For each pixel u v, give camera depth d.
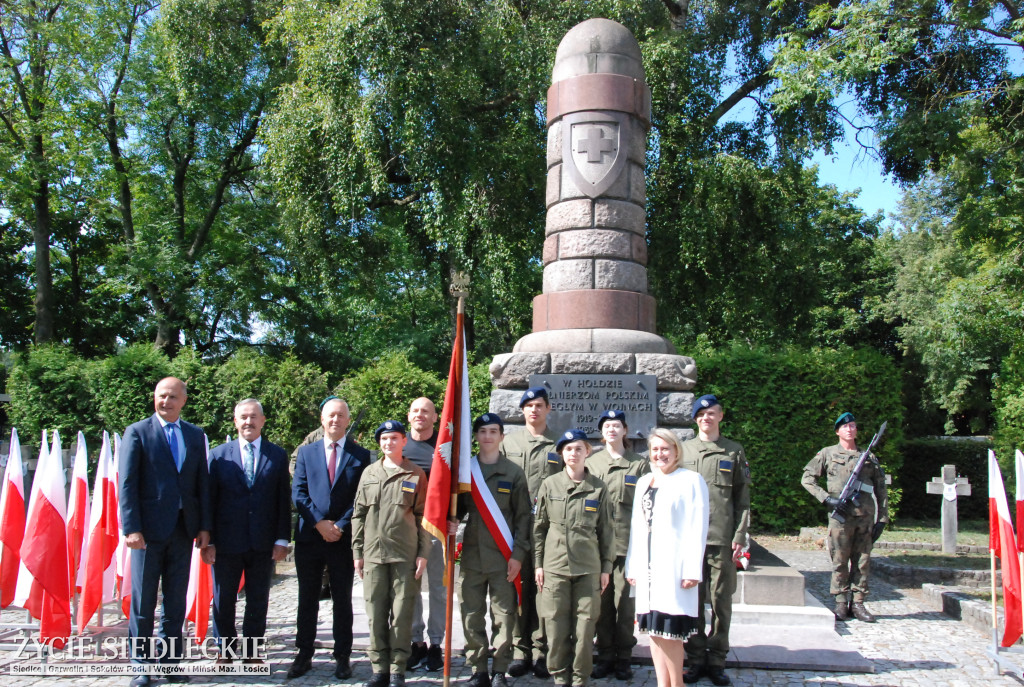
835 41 12.74
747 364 13.99
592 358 7.59
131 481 5.43
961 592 8.17
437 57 14.28
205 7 19.09
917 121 13.05
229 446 5.83
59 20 20.80
